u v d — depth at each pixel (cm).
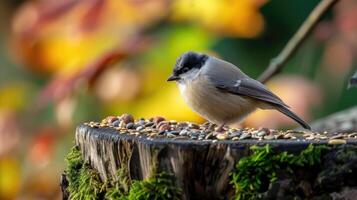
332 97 1501
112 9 1016
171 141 712
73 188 810
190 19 1048
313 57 1478
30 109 1055
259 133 749
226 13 1046
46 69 1055
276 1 1830
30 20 1037
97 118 1110
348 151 685
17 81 1564
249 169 690
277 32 1845
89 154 794
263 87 968
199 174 702
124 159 734
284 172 687
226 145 696
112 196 742
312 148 686
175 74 988
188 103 991
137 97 1059
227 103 962
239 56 1698
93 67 992
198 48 1084
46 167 1075
